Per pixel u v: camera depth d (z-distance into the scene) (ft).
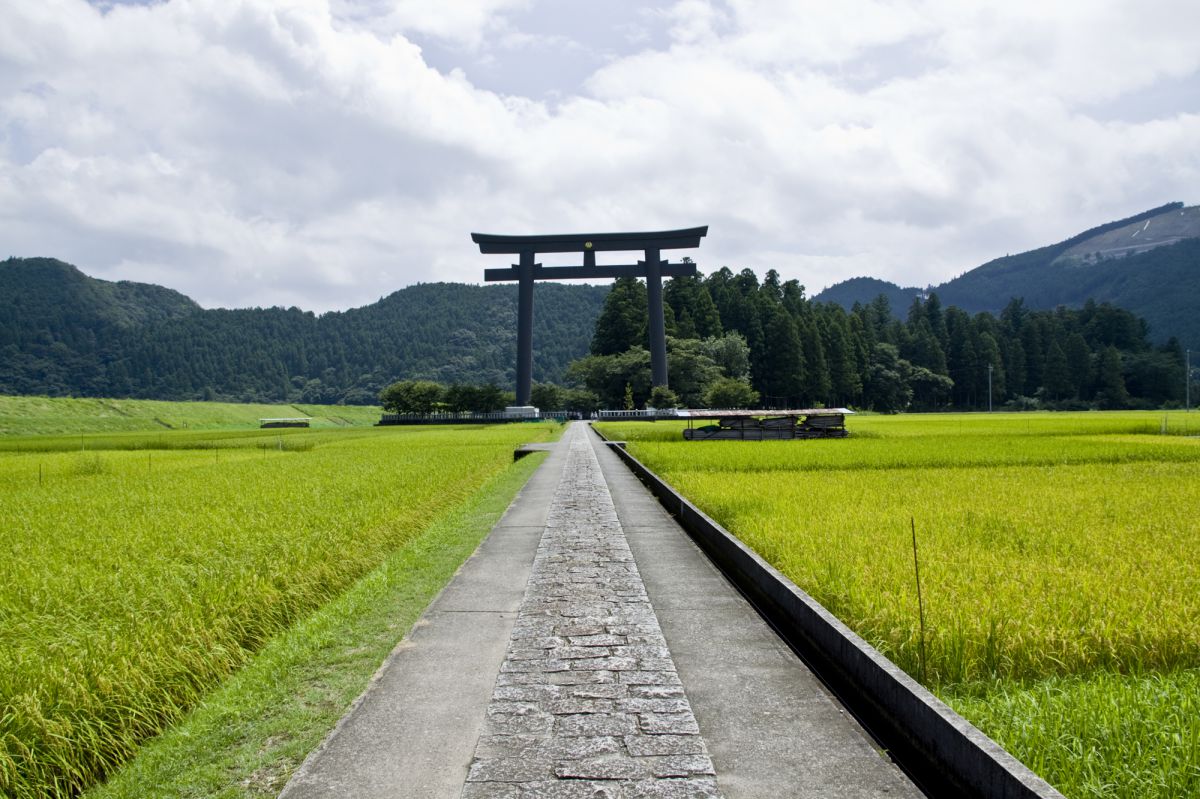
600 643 20.36
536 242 311.47
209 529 33.65
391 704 16.20
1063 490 48.93
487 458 87.40
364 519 36.96
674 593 26.37
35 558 27.66
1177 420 201.57
